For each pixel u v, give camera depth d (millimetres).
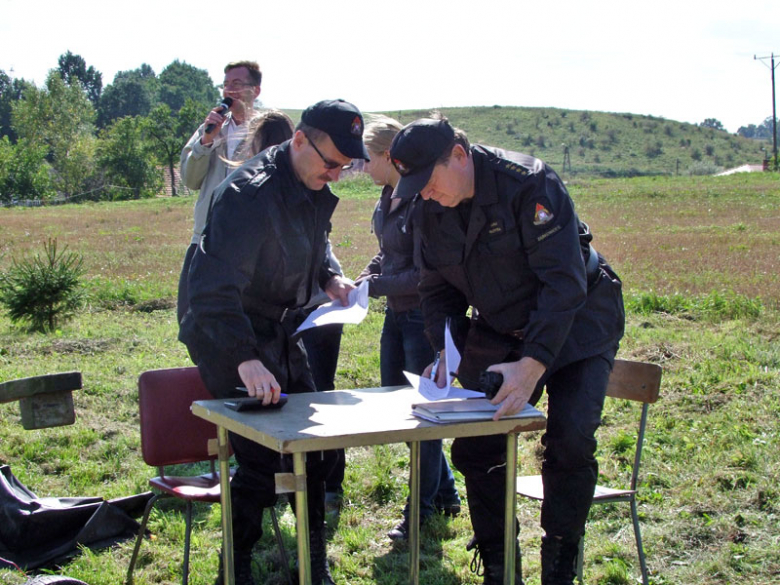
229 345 3062
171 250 19625
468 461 3418
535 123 112062
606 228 21844
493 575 3410
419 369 4180
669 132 114500
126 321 10430
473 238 3156
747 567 3879
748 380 6770
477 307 3387
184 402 3861
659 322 9477
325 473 3686
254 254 3189
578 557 3746
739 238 18859
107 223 29969
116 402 6797
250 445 3398
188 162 4613
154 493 4812
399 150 2961
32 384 3502
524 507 4738
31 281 9852
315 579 3732
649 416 6137
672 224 22734
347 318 3271
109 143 70312
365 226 23453
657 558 4062
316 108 3227
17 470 5266
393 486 5023
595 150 103438
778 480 4691
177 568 4047
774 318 9414
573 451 3154
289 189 3275
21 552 4121
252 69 4848
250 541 3492
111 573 3957
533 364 2912
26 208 41375
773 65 62406
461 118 112500
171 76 140500
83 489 5059
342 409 2934
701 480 4844
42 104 78750
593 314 3266
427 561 4121
